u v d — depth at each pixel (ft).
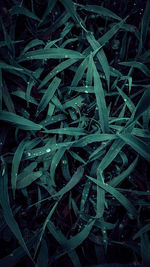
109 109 1.43
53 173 1.35
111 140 1.36
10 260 1.26
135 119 1.22
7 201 1.28
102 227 1.33
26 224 1.37
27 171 1.35
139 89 1.48
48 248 1.35
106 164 1.31
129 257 1.34
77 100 1.42
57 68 1.40
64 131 1.36
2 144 1.37
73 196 1.41
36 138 1.40
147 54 1.45
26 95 1.38
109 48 1.49
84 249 1.36
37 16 1.50
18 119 1.31
